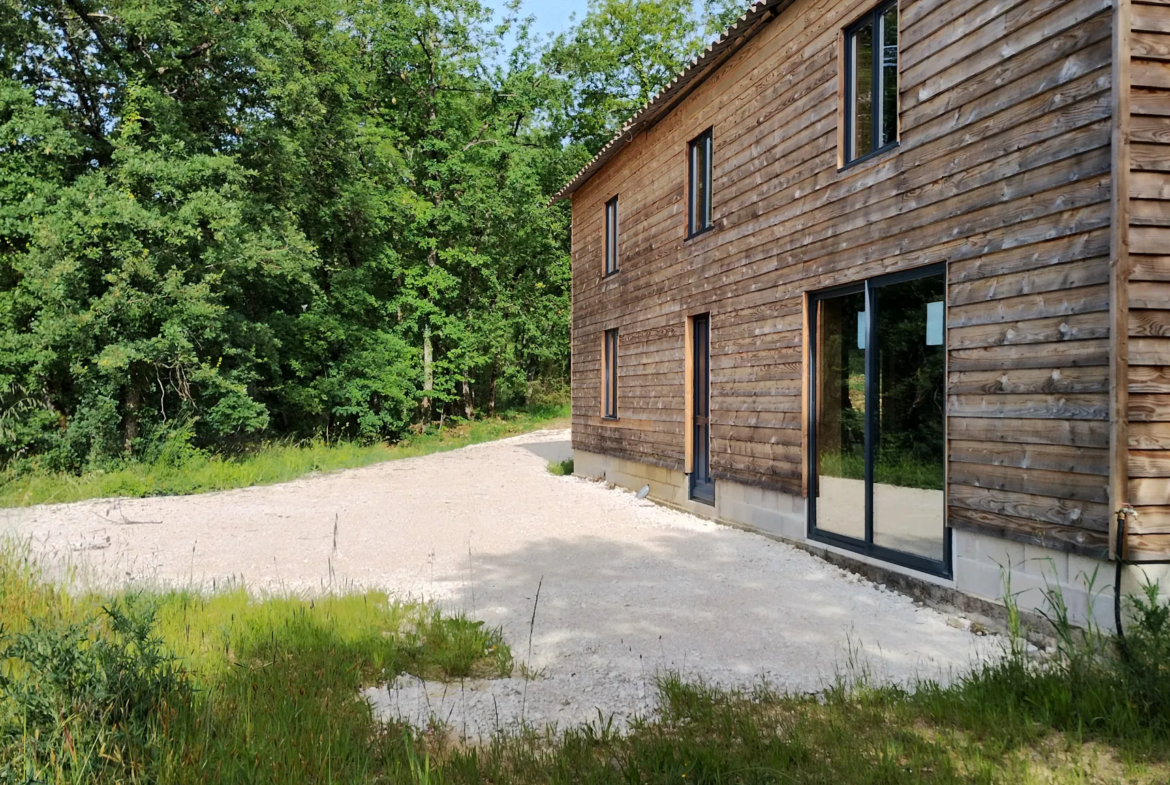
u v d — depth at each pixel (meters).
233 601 5.74
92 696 3.30
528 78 27.23
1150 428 4.32
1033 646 4.77
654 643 4.98
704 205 9.91
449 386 26.02
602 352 13.80
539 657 4.78
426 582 6.71
